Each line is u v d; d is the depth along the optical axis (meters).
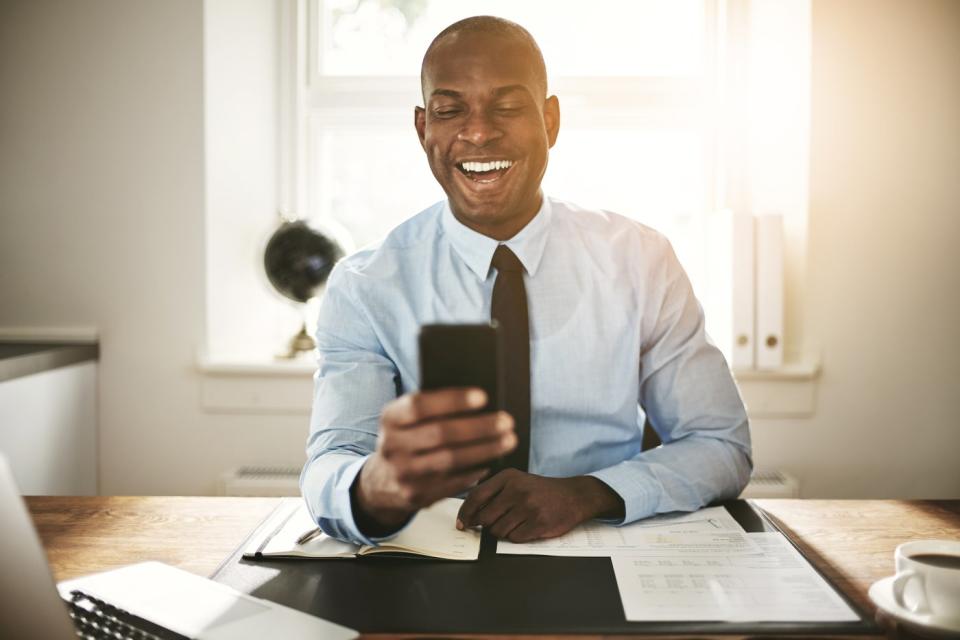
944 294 2.19
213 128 2.28
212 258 2.29
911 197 2.18
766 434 2.23
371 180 2.52
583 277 1.31
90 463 2.26
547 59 2.46
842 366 2.21
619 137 2.46
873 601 0.78
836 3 2.16
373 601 0.82
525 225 1.30
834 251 2.20
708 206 2.43
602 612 0.78
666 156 2.47
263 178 2.45
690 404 1.27
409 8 2.47
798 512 1.13
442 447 0.71
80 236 2.28
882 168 2.18
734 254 2.12
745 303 2.13
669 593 0.82
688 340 1.31
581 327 1.29
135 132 2.25
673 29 2.46
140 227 2.27
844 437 2.23
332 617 0.78
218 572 0.90
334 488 0.95
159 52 2.24
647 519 1.08
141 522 1.09
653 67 2.47
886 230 2.19
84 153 2.26
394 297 1.29
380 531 0.92
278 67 2.44
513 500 1.01
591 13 2.45
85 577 0.88
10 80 2.25
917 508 1.14
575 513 1.02
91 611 0.78
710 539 0.99
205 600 0.81
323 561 0.93
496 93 1.18
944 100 2.16
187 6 2.23
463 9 2.47
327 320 1.30
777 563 0.90
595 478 1.08
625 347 1.30
